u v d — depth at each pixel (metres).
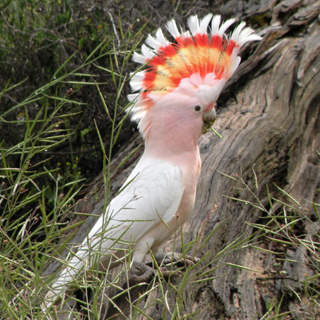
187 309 6.35
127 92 12.34
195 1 14.17
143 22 12.96
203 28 6.76
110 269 7.07
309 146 10.16
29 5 12.98
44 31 12.46
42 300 4.57
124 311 6.32
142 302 6.38
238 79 11.57
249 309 6.58
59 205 4.93
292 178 9.45
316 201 8.88
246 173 9.09
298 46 12.16
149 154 6.80
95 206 8.80
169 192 6.53
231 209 8.29
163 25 13.02
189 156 6.71
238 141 9.66
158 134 6.68
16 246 4.57
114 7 12.87
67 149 12.69
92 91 12.43
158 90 6.63
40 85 12.58
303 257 7.47
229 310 6.52
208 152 9.38
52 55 12.59
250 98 11.25
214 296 6.71
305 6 13.36
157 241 6.74
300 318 6.41
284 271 7.25
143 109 6.77
